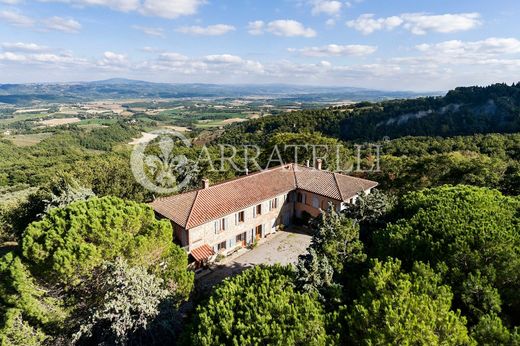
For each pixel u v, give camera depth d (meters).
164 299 18.27
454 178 41.12
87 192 32.81
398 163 49.09
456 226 17.80
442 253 16.20
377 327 11.73
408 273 14.62
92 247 16.88
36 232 17.38
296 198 39.06
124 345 16.84
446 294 13.15
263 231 35.78
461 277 14.88
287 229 38.09
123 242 18.34
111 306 16.44
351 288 16.80
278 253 32.66
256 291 15.05
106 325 18.22
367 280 14.44
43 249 16.73
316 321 12.54
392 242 18.08
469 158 45.25
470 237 16.27
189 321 19.72
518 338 10.93
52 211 19.52
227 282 15.98
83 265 16.67
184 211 29.53
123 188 40.91
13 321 15.74
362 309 12.20
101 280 17.78
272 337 11.98
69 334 17.95
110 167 43.22
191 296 22.28
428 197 23.78
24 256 16.73
